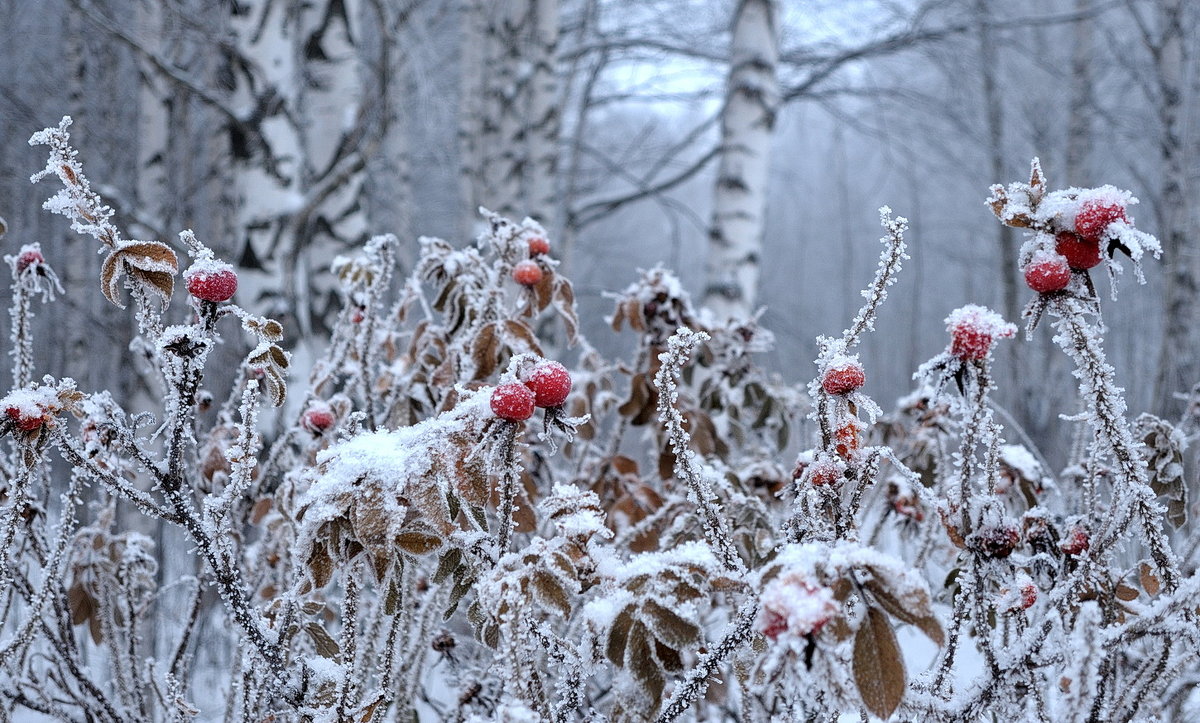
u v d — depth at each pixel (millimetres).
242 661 1239
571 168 7137
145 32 4492
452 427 1082
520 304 1464
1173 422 5141
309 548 1089
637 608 1019
